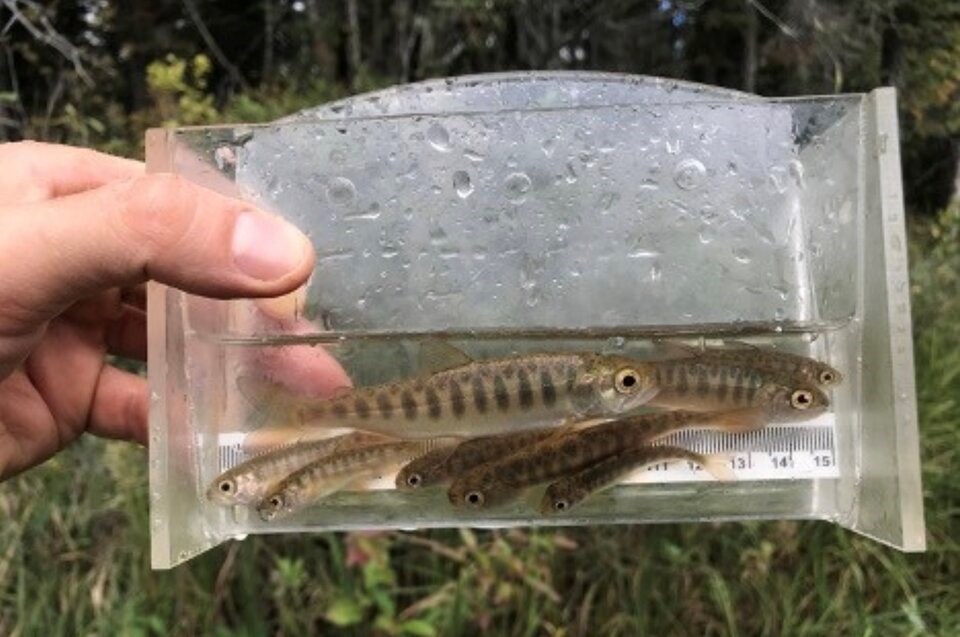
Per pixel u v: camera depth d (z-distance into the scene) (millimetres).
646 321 184
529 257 187
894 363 171
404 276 188
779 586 425
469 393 180
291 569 412
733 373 179
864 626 400
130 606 414
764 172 186
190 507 189
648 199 186
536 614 421
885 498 174
